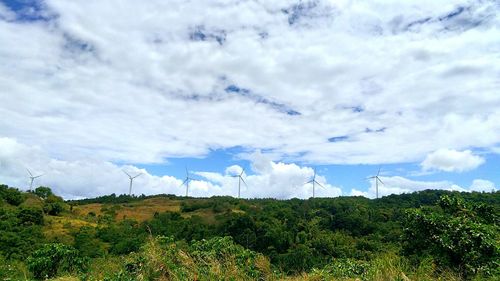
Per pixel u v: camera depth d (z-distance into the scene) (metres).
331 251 32.12
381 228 43.16
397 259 10.38
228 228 50.41
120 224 68.31
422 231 12.70
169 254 11.20
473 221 12.95
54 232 60.41
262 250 43.47
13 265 18.08
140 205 105.56
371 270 10.20
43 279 16.52
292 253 30.42
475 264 11.23
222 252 12.02
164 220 67.44
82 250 42.72
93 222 77.81
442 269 11.02
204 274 10.41
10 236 45.03
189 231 54.22
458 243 11.77
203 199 109.62
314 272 12.02
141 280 10.32
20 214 62.16
